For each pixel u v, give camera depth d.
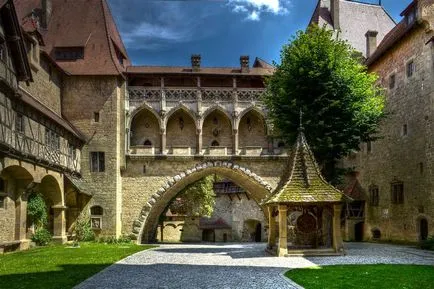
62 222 36.72
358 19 53.75
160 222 53.66
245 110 45.91
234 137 45.47
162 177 44.09
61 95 42.75
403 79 39.12
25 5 47.00
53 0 47.38
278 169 45.28
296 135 32.53
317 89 31.95
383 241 42.19
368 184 46.00
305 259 23.47
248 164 45.12
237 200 65.69
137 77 45.81
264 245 38.41
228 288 14.93
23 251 28.97
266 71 47.06
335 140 31.69
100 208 42.12
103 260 23.97
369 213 45.69
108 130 42.88
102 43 44.59
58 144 36.38
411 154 37.56
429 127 34.59
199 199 59.69
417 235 36.38
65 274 18.30
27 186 30.06
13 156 26.38
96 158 42.66
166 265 21.77
